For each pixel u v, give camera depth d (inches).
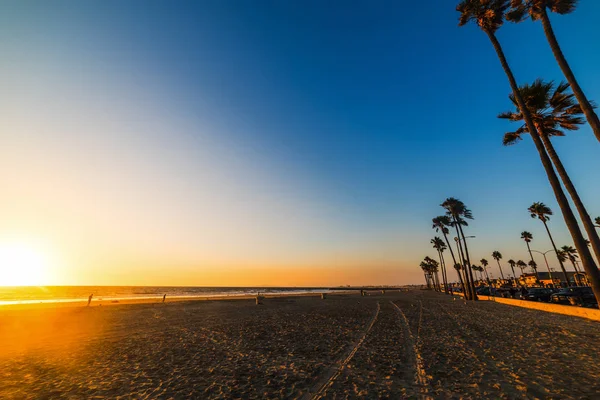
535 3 464.1
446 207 1624.0
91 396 246.8
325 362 343.6
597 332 462.6
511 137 682.8
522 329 515.8
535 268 3132.4
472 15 586.6
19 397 245.9
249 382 277.6
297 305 1312.7
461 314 792.9
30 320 771.4
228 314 933.2
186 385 271.7
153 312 1008.9
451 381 259.3
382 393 238.1
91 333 581.0
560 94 591.5
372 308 1070.4
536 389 229.9
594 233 442.0
